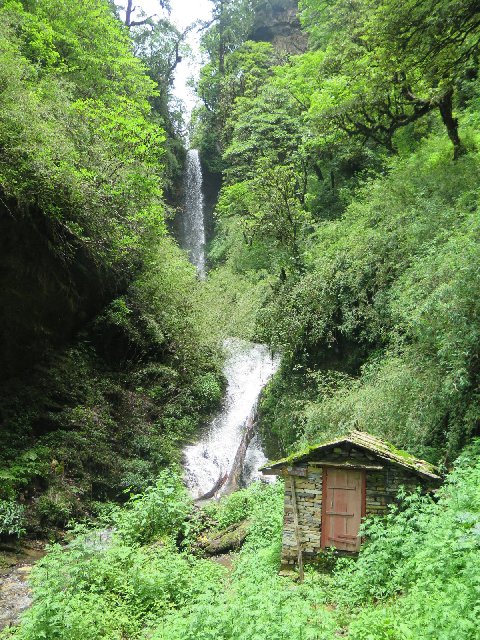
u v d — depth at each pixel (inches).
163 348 610.2
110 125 516.4
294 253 603.2
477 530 159.9
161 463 509.0
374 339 480.4
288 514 263.3
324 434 381.1
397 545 214.1
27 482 381.1
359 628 159.0
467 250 311.9
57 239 459.8
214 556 327.6
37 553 347.6
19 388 442.3
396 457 250.8
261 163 777.6
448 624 136.3
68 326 511.2
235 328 629.6
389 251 458.0
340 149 718.5
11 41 498.0
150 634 211.9
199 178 1226.6
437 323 313.4
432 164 503.5
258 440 591.5
